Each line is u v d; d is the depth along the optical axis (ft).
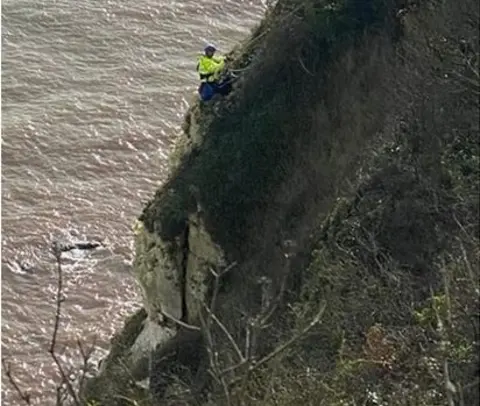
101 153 176.14
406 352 44.14
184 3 213.46
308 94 71.46
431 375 39.75
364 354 45.93
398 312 48.08
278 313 58.70
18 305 144.56
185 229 74.23
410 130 60.34
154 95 189.98
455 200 53.16
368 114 67.15
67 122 182.29
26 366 130.11
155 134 180.75
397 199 55.98
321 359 48.01
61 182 170.19
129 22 208.23
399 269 51.67
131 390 49.67
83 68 196.54
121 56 200.23
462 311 41.55
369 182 58.90
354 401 42.27
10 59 196.95
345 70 70.18
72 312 143.43
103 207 165.27
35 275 150.71
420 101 61.41
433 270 49.73
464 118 57.98
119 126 182.39
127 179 171.53
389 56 68.13
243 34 204.44
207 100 75.61
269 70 73.36
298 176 69.56
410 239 53.21
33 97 188.34
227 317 66.03
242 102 73.97
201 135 75.25
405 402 40.57
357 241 55.01
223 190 72.49
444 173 55.01
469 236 47.88
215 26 207.41
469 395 37.76
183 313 76.74
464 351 39.24
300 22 72.90
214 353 26.96
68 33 204.95
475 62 60.90
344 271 53.16
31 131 179.01
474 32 62.85
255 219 70.79
